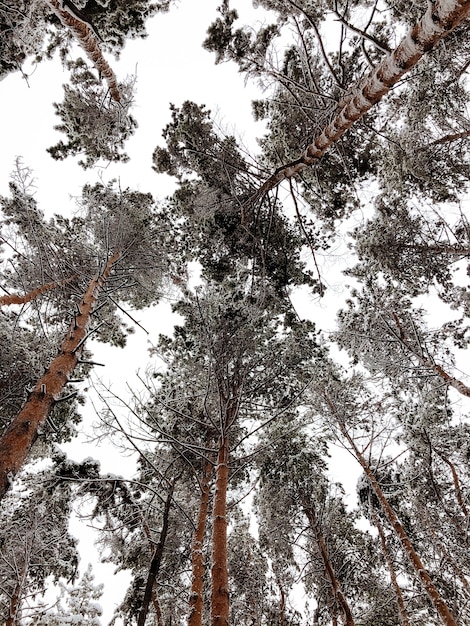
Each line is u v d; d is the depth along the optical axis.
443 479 12.63
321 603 13.35
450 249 10.27
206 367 9.45
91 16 8.60
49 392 6.65
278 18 8.31
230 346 8.43
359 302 12.84
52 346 9.92
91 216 12.13
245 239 8.53
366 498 13.09
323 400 11.73
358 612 12.88
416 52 3.65
